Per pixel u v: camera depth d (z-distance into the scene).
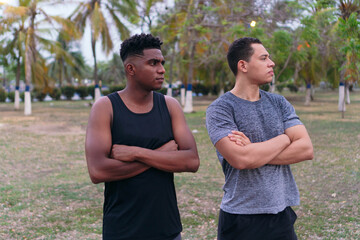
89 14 23.30
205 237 3.96
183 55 20.67
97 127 1.72
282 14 13.69
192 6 17.11
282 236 1.89
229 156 1.83
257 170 1.87
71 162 8.21
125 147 1.70
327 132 11.45
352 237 3.79
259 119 1.92
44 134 12.75
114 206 1.74
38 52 22.88
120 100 1.77
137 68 1.71
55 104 33.62
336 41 14.41
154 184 1.72
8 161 8.22
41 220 4.56
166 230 1.74
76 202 5.30
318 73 23.48
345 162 7.21
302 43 14.18
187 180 6.36
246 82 1.95
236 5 14.91
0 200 5.37
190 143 1.83
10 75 53.91
